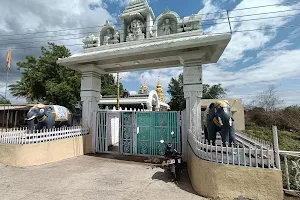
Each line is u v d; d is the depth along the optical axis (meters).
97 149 8.71
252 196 3.55
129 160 7.25
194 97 6.78
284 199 3.77
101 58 7.69
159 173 5.72
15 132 7.12
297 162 4.17
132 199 3.96
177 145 7.38
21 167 6.07
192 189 4.53
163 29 7.53
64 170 5.93
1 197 4.00
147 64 8.70
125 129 8.42
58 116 8.65
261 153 3.73
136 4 8.20
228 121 4.73
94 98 8.93
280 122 18.25
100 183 4.87
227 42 5.90
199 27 6.89
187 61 6.95
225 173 3.78
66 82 17.03
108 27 8.69
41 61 17.50
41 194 4.17
